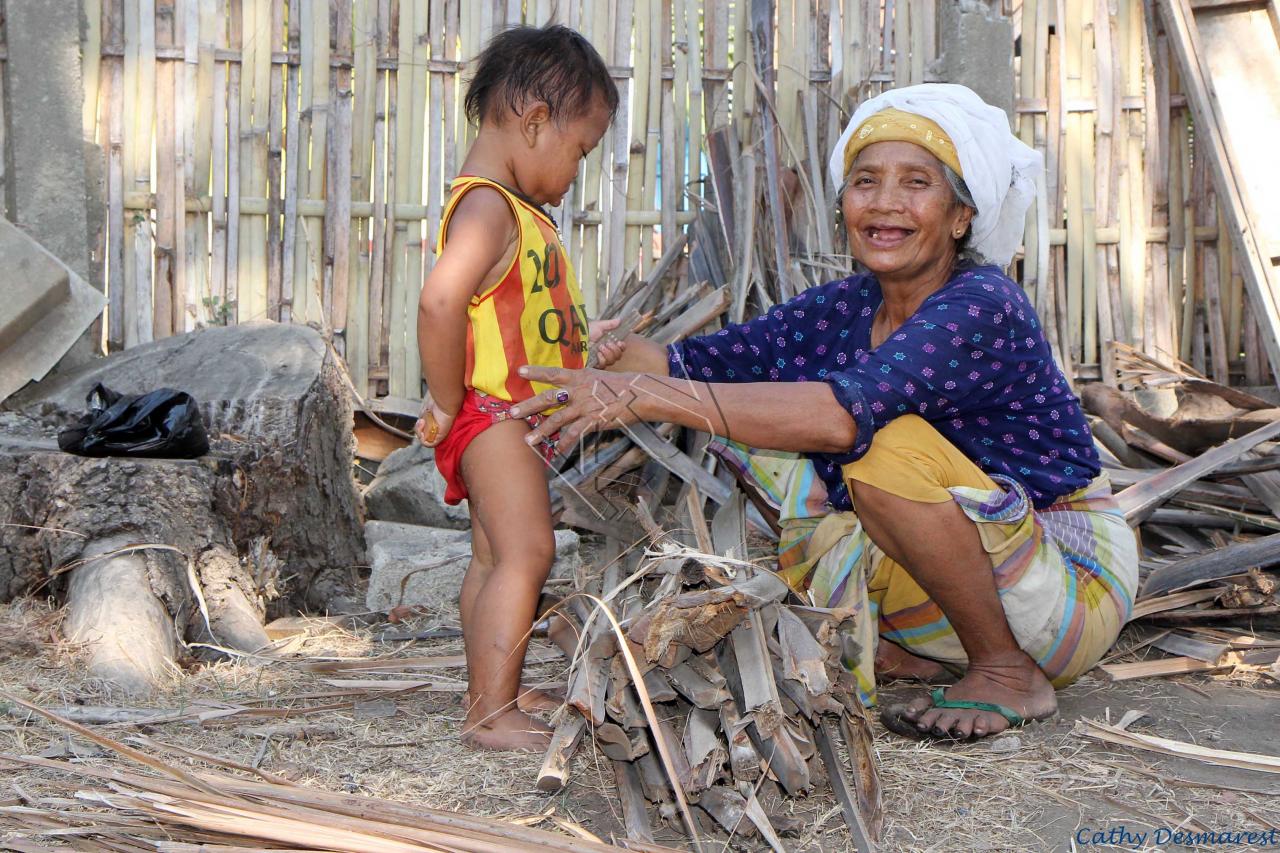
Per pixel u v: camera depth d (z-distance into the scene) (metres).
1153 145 5.18
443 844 1.86
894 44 5.12
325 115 4.85
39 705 2.69
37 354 4.18
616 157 5.00
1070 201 5.20
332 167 4.86
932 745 2.55
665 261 4.87
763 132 4.99
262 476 3.73
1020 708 2.64
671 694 2.21
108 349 4.80
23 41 4.56
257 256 4.87
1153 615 3.44
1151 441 4.44
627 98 5.01
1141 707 2.87
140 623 3.09
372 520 4.73
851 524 2.72
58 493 3.35
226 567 3.48
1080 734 2.58
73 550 3.28
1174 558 3.91
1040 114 5.20
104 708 2.68
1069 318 5.23
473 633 2.57
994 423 2.69
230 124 4.81
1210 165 4.91
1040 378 2.65
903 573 2.77
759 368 3.03
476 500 2.62
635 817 2.12
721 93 5.05
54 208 4.62
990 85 4.98
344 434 4.54
